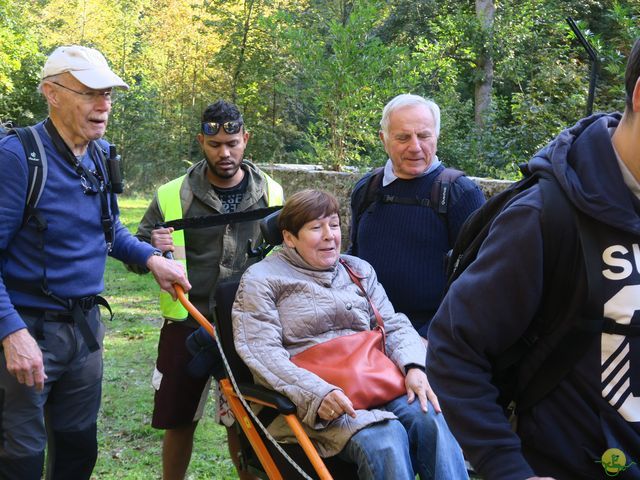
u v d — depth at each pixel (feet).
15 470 9.90
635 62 5.31
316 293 9.90
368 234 11.81
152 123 91.25
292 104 67.15
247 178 12.57
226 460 15.12
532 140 34.42
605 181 5.33
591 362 5.41
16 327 9.50
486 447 5.33
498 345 5.57
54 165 9.98
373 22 33.71
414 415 9.13
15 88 93.30
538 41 53.93
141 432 16.46
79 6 102.99
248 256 11.35
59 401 10.56
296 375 9.04
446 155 37.63
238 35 65.87
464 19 55.52
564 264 5.44
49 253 9.97
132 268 12.13
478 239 6.11
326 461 9.07
